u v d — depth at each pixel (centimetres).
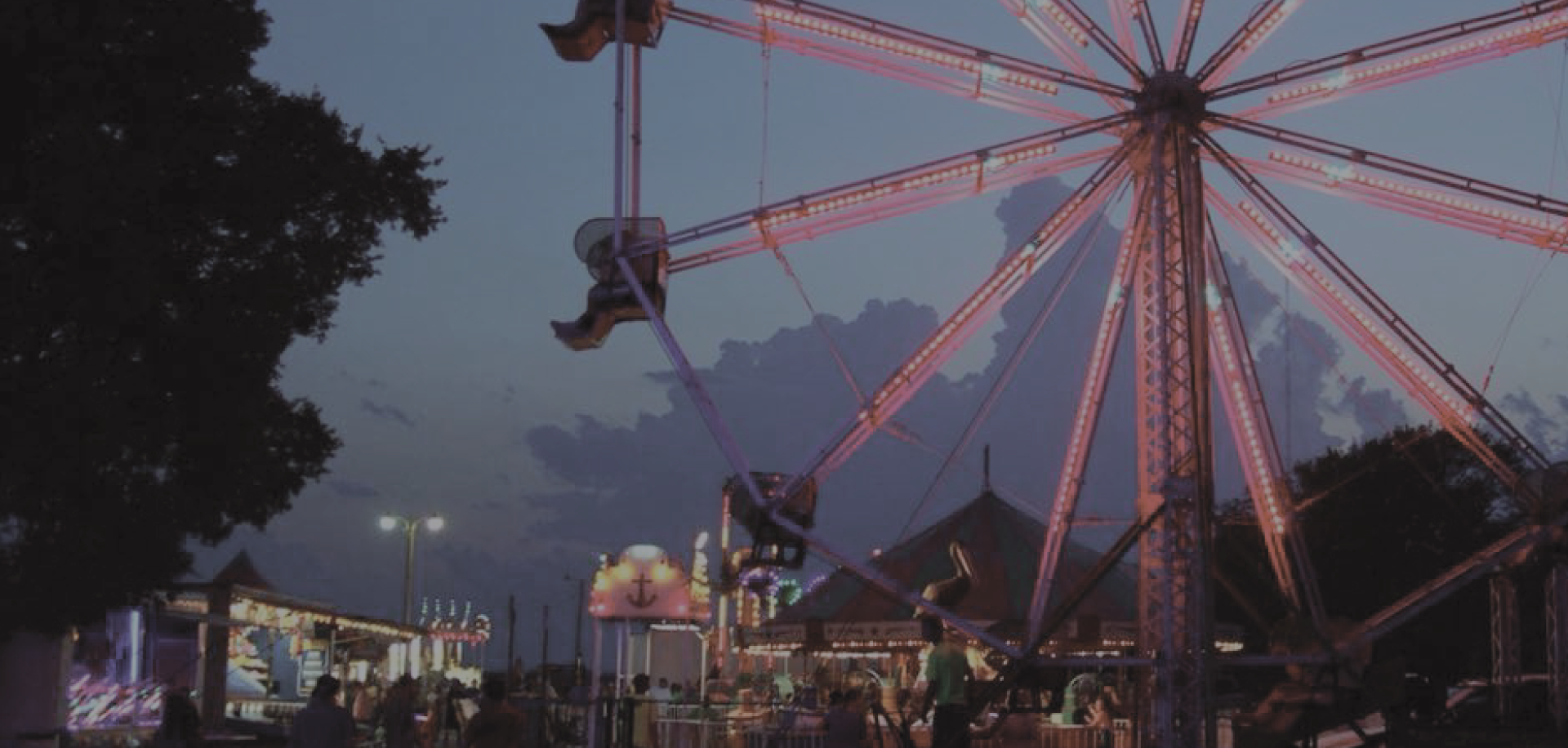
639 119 2675
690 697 3052
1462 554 5566
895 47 2612
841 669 3775
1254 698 3406
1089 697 2856
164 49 1992
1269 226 2706
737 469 2517
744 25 2639
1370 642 2398
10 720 2153
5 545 1905
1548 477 2616
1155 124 2486
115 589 1958
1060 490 2523
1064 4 2584
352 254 2141
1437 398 2677
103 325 1891
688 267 2664
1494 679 3338
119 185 1862
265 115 2103
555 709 2720
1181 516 2288
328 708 1636
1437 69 2614
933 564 3042
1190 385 2336
